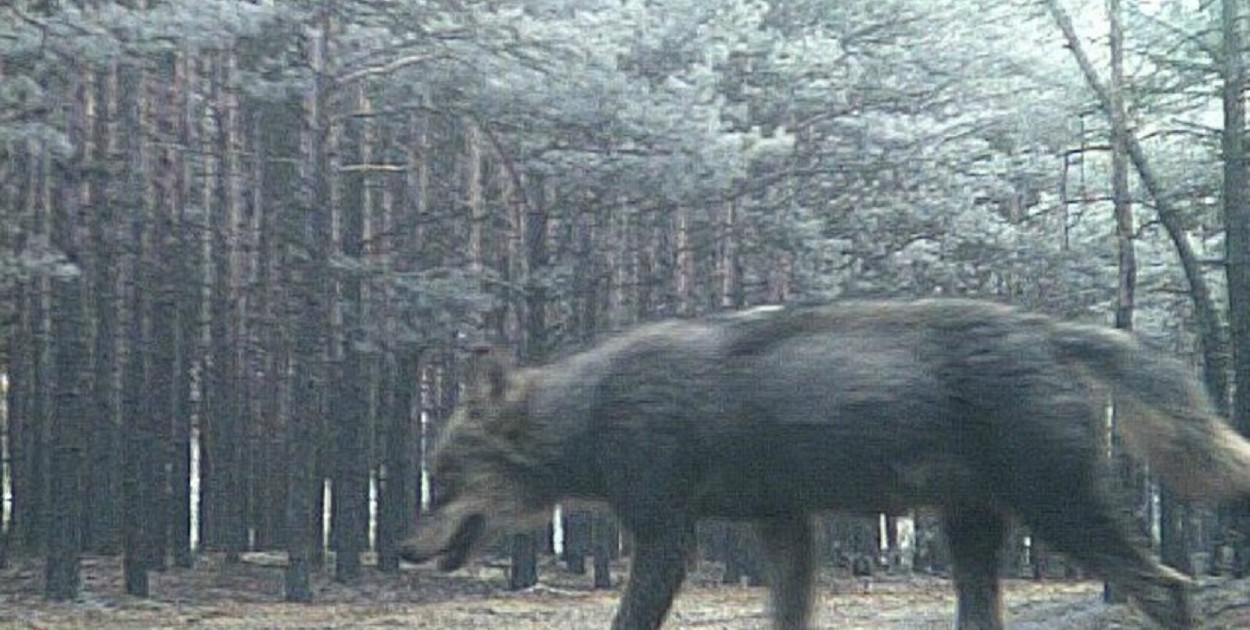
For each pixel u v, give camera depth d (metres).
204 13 22.69
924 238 33.59
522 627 22.34
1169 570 9.68
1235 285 21.95
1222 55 22.25
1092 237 35.62
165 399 29.30
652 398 10.27
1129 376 9.68
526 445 10.78
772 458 9.98
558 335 31.86
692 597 28.70
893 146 31.45
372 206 32.28
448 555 11.09
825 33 31.94
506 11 26.23
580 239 32.97
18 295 27.92
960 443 9.66
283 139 29.72
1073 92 32.72
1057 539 9.59
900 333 9.84
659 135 26.66
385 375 33.88
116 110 27.95
